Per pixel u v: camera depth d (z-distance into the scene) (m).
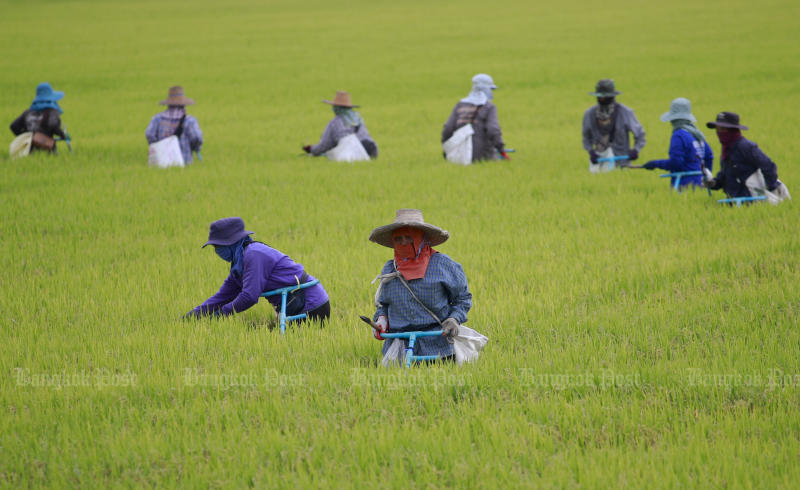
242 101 111.12
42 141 64.12
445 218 44.88
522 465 18.58
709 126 43.91
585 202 47.34
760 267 33.00
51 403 22.14
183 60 155.50
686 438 19.45
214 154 70.38
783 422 19.84
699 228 39.94
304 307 28.97
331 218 45.12
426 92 117.81
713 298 29.45
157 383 23.16
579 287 31.89
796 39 156.88
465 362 24.14
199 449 19.47
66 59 155.25
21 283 34.00
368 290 32.41
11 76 131.88
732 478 17.45
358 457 18.98
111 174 58.28
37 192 52.28
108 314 30.05
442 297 24.31
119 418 21.20
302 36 194.88
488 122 62.28
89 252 39.00
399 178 56.34
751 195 43.31
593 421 20.62
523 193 51.00
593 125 57.22
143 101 110.38
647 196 48.88
